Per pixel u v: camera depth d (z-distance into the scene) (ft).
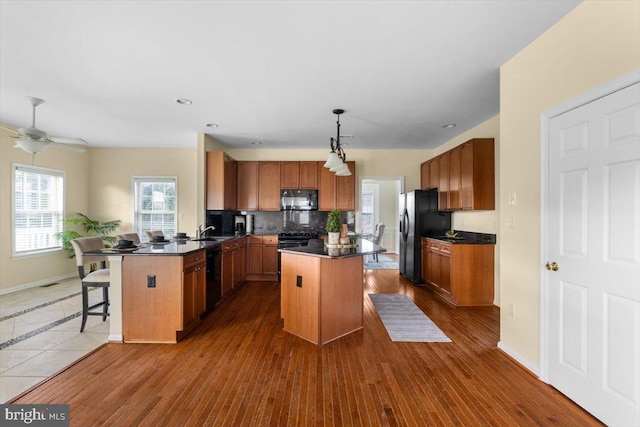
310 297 9.24
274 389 6.68
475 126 14.21
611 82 5.39
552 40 6.72
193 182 19.56
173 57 7.97
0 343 9.04
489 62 8.25
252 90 10.13
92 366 7.66
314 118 13.09
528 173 7.52
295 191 18.44
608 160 5.51
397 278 18.13
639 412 5.01
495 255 12.86
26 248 15.44
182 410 5.96
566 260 6.43
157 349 8.66
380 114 12.52
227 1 5.82
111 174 19.36
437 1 5.83
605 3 5.53
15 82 9.49
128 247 10.05
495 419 5.75
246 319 11.18
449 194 14.97
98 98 10.83
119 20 6.40
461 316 11.53
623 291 5.26
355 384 6.91
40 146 10.63
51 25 6.55
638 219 5.04
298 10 6.08
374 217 29.71
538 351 7.21
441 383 6.96
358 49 7.57
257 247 17.53
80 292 14.56
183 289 9.23
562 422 5.68
